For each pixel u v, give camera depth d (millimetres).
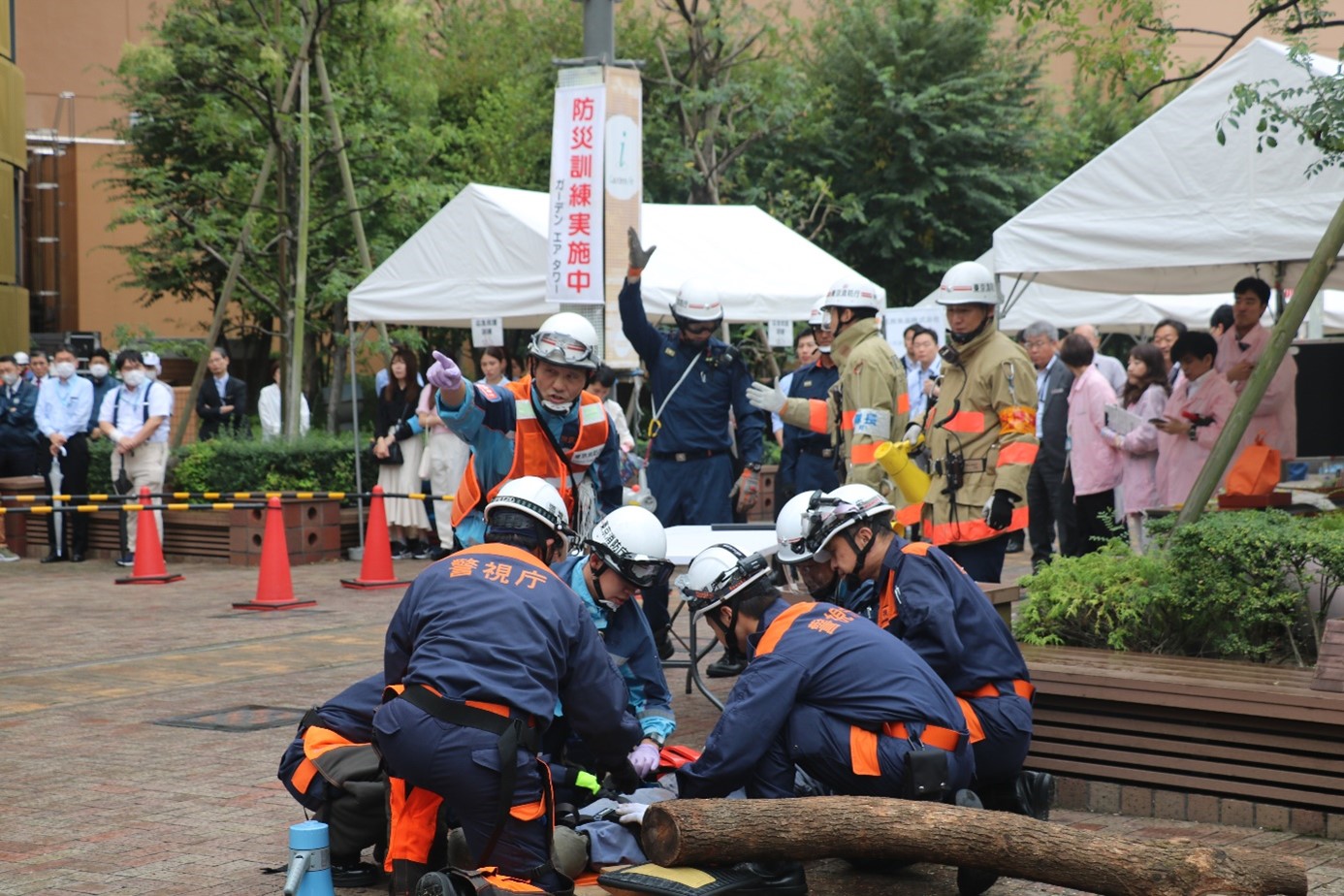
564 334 5902
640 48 24828
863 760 4660
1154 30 9000
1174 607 6418
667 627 7461
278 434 17297
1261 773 5555
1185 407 10055
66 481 15570
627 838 4895
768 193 26453
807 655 4746
